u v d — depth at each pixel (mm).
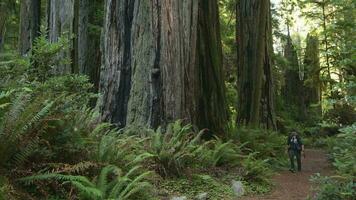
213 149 12266
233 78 30688
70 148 6473
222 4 31875
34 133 5828
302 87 39094
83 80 9602
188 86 12422
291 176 13750
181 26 12305
